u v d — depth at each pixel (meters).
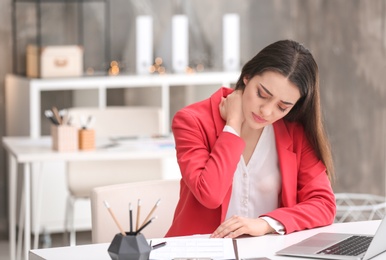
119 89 6.54
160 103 6.25
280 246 2.45
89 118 4.64
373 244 2.25
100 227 2.90
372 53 6.05
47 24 6.35
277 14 6.84
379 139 6.02
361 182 6.23
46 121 6.39
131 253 2.08
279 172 2.84
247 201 2.81
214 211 2.73
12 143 4.87
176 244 2.38
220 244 2.38
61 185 5.76
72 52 6.00
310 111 2.80
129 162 5.11
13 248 4.96
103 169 5.08
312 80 2.67
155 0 6.62
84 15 6.44
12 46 6.25
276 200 2.85
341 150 6.41
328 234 2.58
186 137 2.75
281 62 2.59
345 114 6.34
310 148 2.86
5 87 6.27
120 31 6.54
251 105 2.63
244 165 2.81
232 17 6.51
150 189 3.02
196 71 6.52
